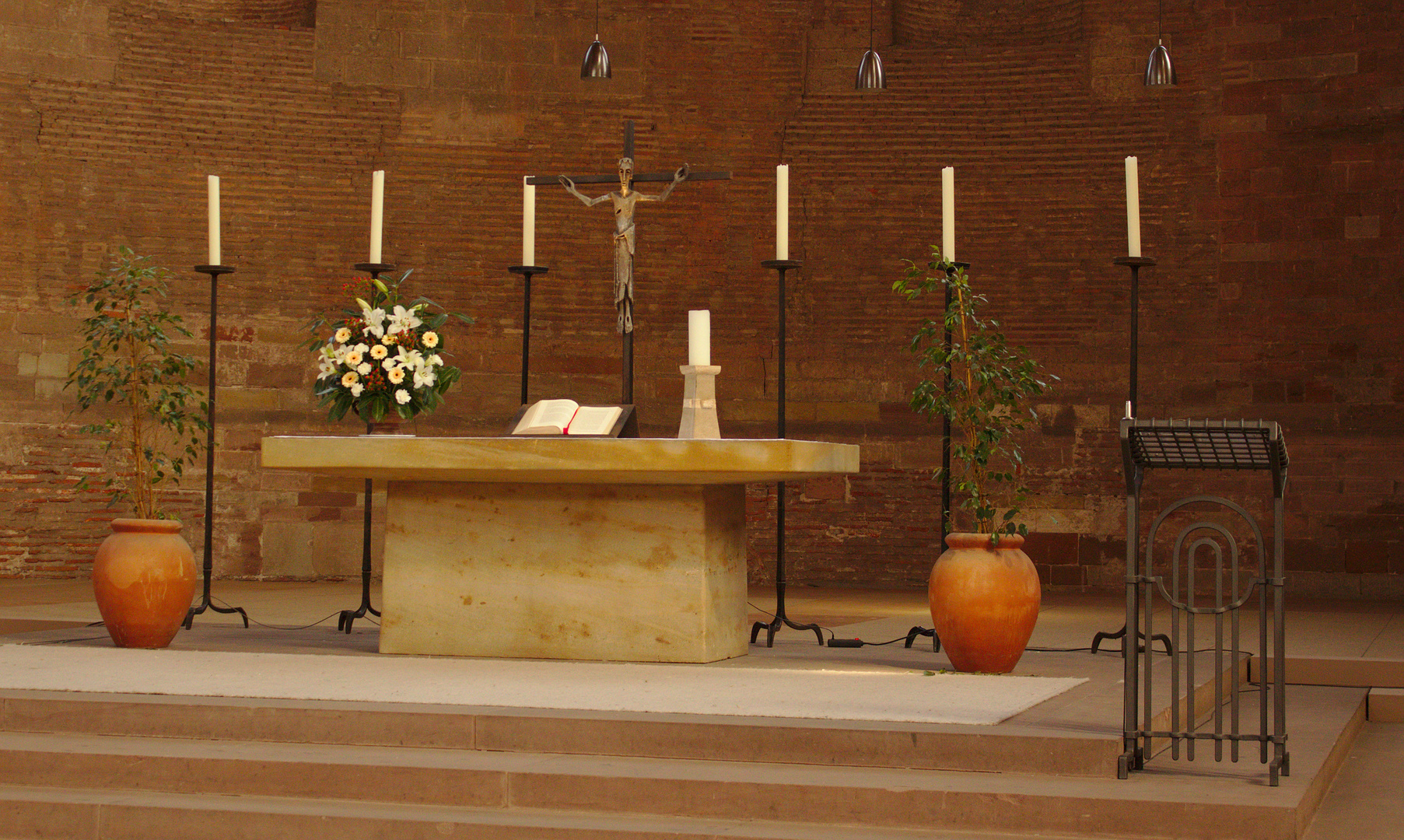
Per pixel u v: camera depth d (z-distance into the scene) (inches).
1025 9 523.5
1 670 226.8
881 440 515.2
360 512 506.6
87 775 181.8
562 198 518.0
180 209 499.2
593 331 517.3
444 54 518.3
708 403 260.7
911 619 378.3
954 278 266.1
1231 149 496.7
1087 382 504.4
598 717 187.6
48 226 486.9
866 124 521.0
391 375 268.8
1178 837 159.2
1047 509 503.2
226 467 498.3
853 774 174.9
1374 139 481.7
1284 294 489.4
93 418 488.7
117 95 494.9
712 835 159.6
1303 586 480.1
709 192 521.7
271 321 503.5
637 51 523.2
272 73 508.1
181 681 216.8
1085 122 508.4
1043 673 246.4
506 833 163.3
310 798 177.0
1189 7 502.3
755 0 525.7
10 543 480.1
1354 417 479.5
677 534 251.4
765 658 263.9
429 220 513.7
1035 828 162.6
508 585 257.0
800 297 519.8
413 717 189.9
